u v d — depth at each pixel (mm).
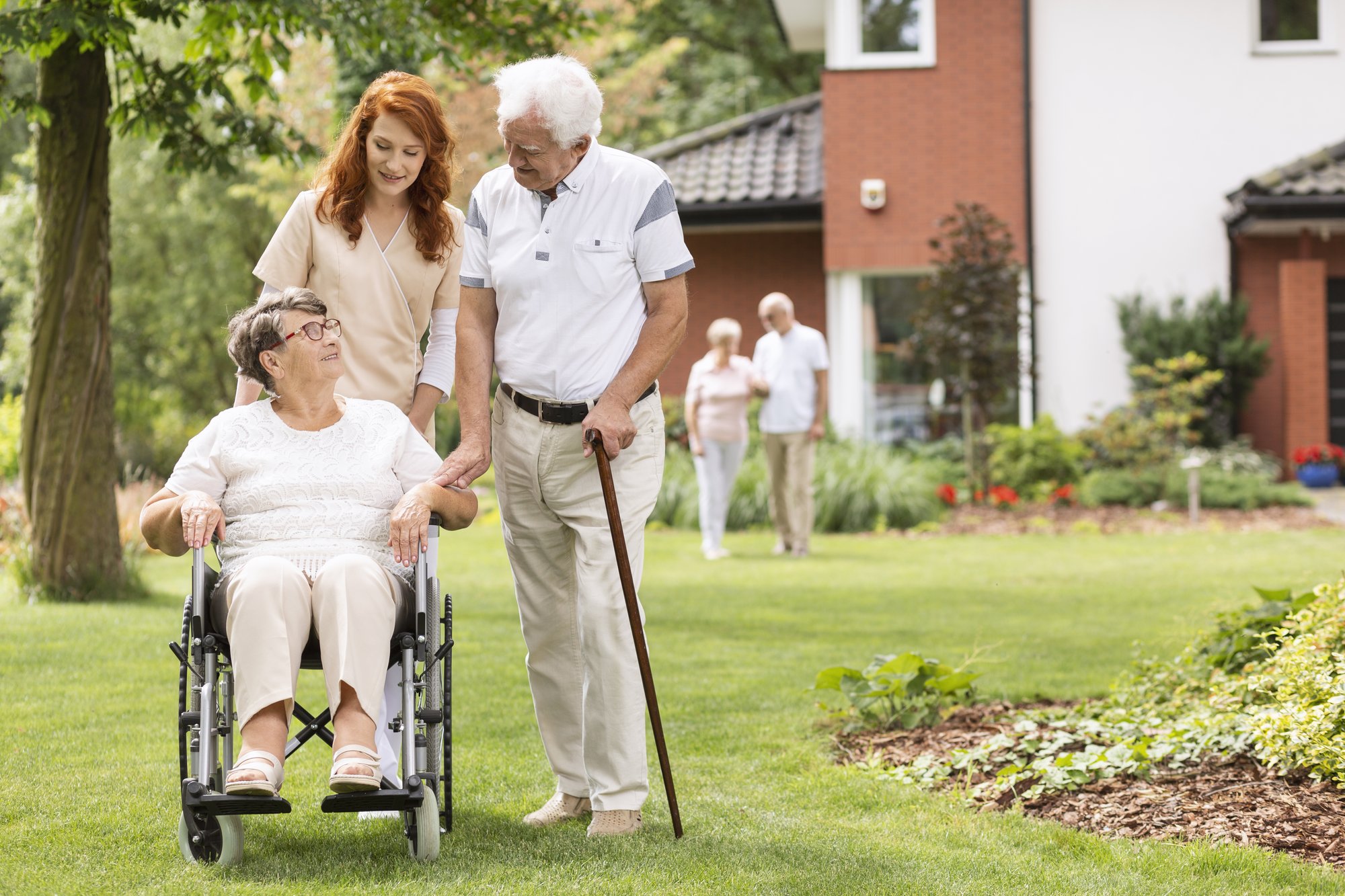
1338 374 18766
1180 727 5082
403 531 3949
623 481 4402
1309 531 13766
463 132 22625
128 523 12148
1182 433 17453
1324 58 18578
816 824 4359
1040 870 3824
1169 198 18719
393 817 4441
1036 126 18719
